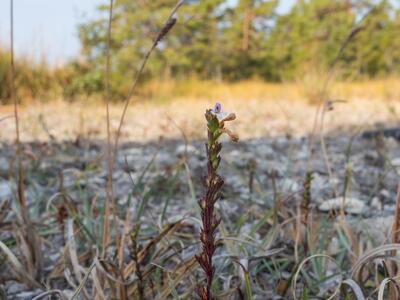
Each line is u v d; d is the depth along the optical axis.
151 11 20.92
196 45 28.67
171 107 12.32
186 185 3.97
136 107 12.24
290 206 3.09
